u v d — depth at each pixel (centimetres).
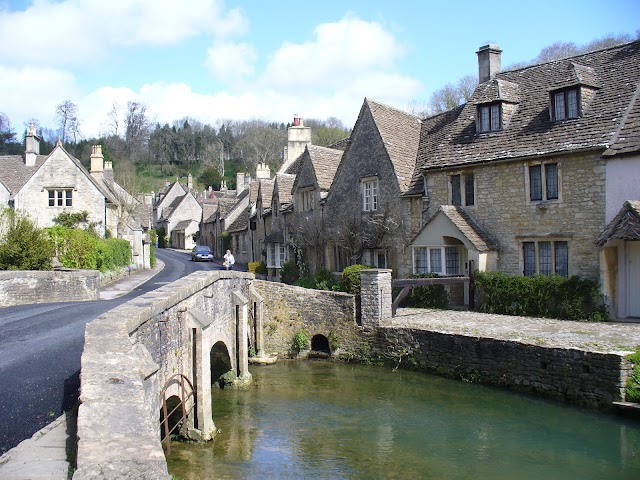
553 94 1969
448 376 1628
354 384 1647
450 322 1798
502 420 1281
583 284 1744
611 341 1405
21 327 1398
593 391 1291
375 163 2516
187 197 8225
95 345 656
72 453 575
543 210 1911
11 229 2411
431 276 2141
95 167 4703
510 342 1472
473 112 2328
